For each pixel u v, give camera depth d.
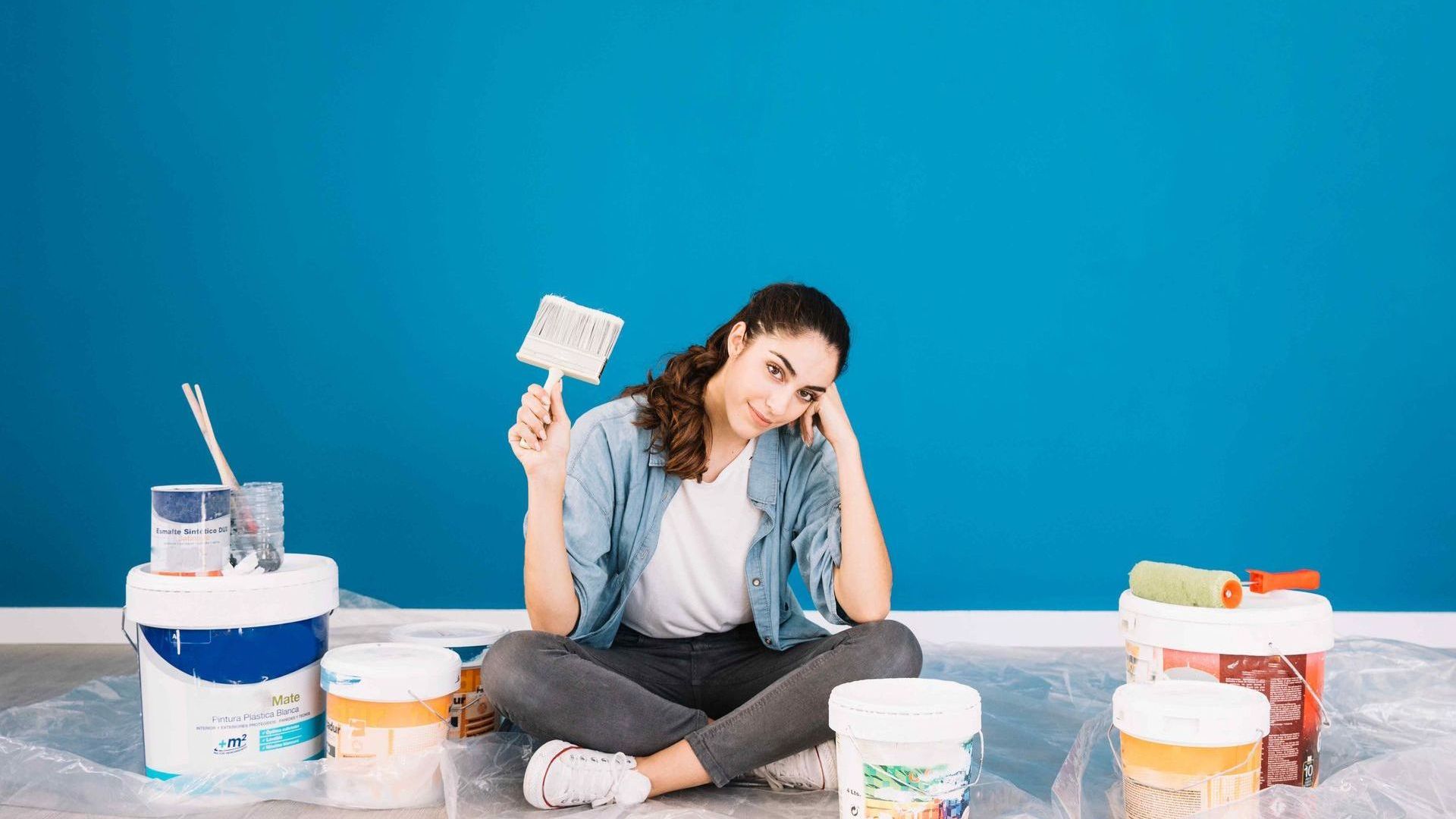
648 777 1.56
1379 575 2.96
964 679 2.37
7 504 2.96
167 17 2.95
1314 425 2.96
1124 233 2.97
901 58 2.96
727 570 1.73
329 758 1.64
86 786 1.61
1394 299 2.95
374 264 2.97
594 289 2.98
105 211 2.95
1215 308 2.96
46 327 2.95
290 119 2.96
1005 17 2.96
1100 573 2.98
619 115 2.97
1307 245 2.95
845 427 1.67
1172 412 2.97
